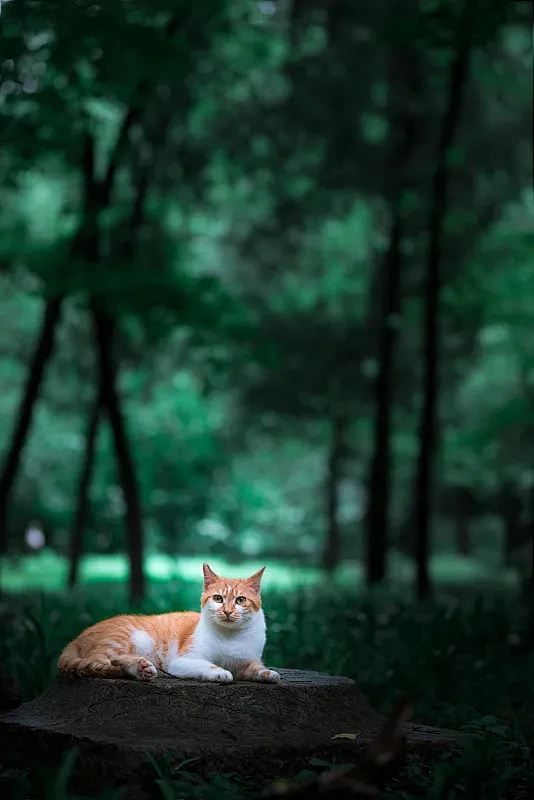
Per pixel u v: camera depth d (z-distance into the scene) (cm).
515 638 1409
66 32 1588
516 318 3005
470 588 2653
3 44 1580
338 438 4000
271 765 711
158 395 4703
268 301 3697
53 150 1927
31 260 2111
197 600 1550
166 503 4788
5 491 2266
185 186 2570
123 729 729
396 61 2642
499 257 2988
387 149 2688
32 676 1001
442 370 3481
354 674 1117
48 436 4653
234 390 3978
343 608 1661
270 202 3162
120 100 1809
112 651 779
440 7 1900
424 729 830
